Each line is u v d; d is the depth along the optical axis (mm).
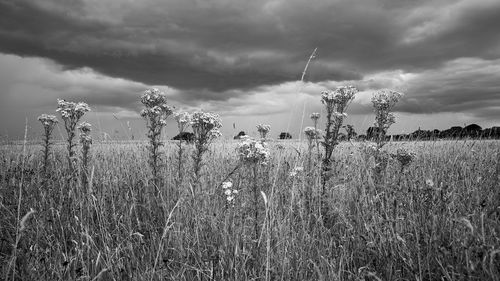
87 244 4016
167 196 5895
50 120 7395
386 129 7121
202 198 5531
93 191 5770
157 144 7176
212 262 3848
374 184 5969
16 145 8328
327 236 4766
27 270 3643
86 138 7543
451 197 4848
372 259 3914
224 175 6633
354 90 6316
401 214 4730
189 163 7410
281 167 6562
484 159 7355
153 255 4340
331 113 6352
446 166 6957
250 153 4789
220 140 8336
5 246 4395
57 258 4090
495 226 3871
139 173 7512
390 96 7055
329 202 5520
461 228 3902
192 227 5008
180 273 3906
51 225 4859
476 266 3162
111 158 8273
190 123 6094
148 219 5539
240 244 4605
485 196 5047
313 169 6410
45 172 6949
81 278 3707
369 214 4996
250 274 3820
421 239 3920
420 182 5656
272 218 4582
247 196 5645
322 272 3746
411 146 8328
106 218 5012
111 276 3768
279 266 4012
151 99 7082
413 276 3535
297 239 4594
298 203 5355
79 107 7426
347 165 7207
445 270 3215
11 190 6031
